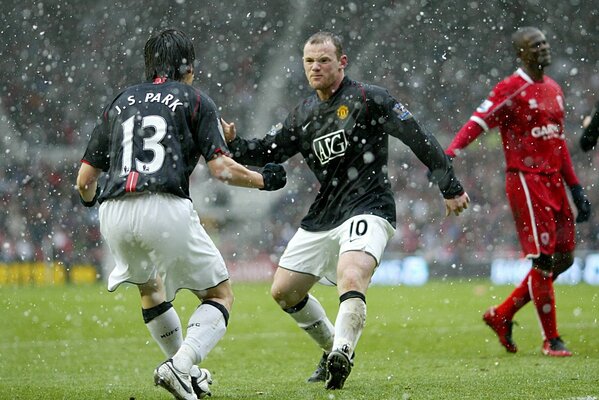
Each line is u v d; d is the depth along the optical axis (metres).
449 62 87.44
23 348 27.66
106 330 32.94
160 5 84.00
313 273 16.94
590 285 57.97
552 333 22.72
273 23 86.62
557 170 23.05
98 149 15.16
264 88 86.56
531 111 22.61
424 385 16.22
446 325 32.22
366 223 15.91
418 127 16.39
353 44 88.12
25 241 72.38
